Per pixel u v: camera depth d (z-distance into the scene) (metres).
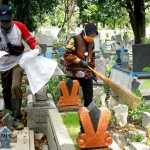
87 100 4.13
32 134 4.23
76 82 4.18
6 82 4.32
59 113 4.22
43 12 17.95
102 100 5.43
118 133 4.32
